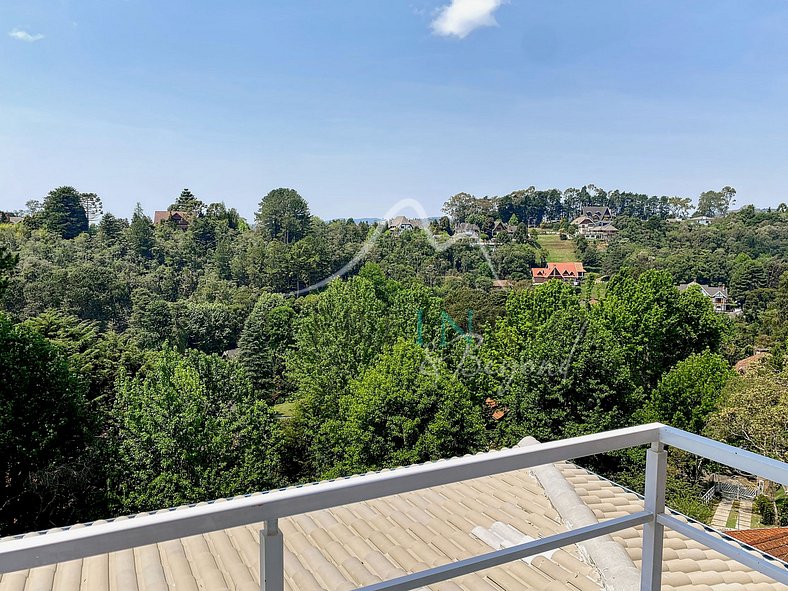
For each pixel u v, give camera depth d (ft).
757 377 64.69
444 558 11.96
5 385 44.80
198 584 11.06
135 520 2.72
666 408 66.69
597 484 17.71
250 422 58.75
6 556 2.38
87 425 51.11
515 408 63.62
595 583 10.62
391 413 60.29
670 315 82.99
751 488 68.23
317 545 12.81
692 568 12.98
